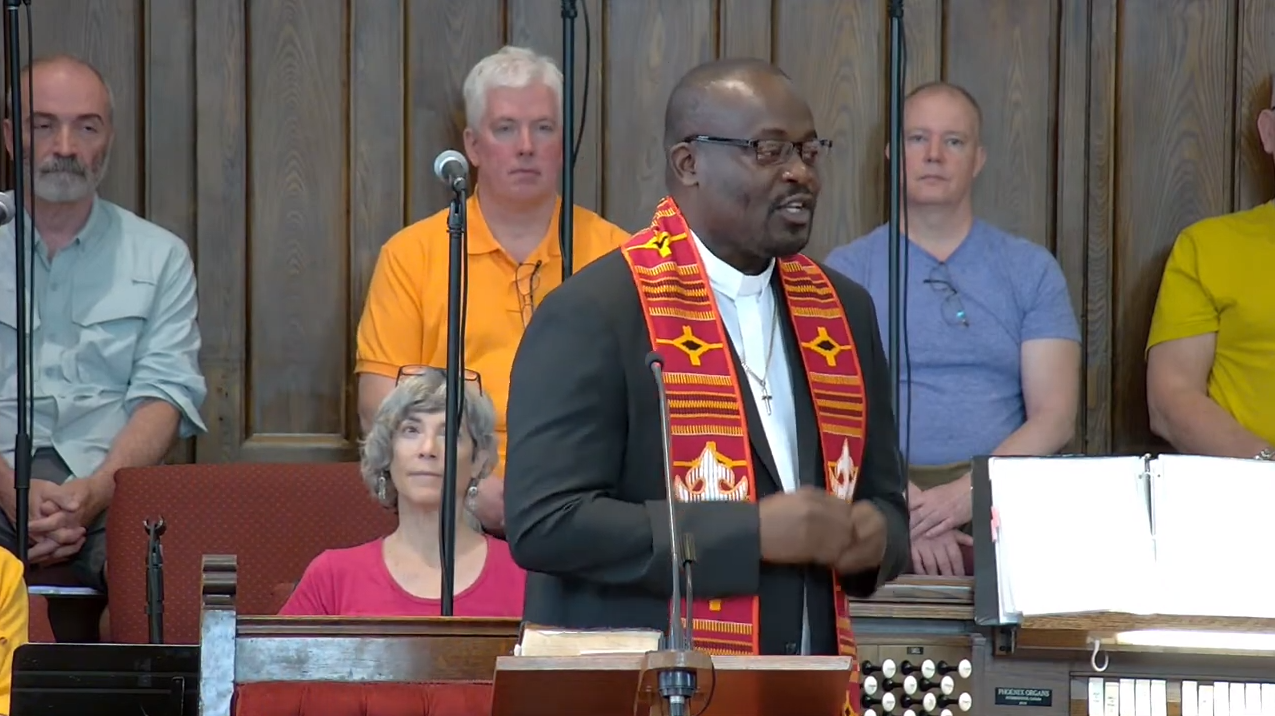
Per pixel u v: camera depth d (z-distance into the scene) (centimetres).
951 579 1468
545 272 1856
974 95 2127
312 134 2055
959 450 1902
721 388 1040
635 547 989
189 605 1584
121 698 1173
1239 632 1394
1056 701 1462
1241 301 1992
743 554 990
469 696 1137
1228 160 2147
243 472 1630
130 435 1844
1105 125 2134
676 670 873
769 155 1047
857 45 2114
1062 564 1406
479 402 1475
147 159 2036
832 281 1119
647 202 2089
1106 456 1439
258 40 2050
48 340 1883
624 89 2089
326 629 1086
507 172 1836
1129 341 2130
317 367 2048
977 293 1933
